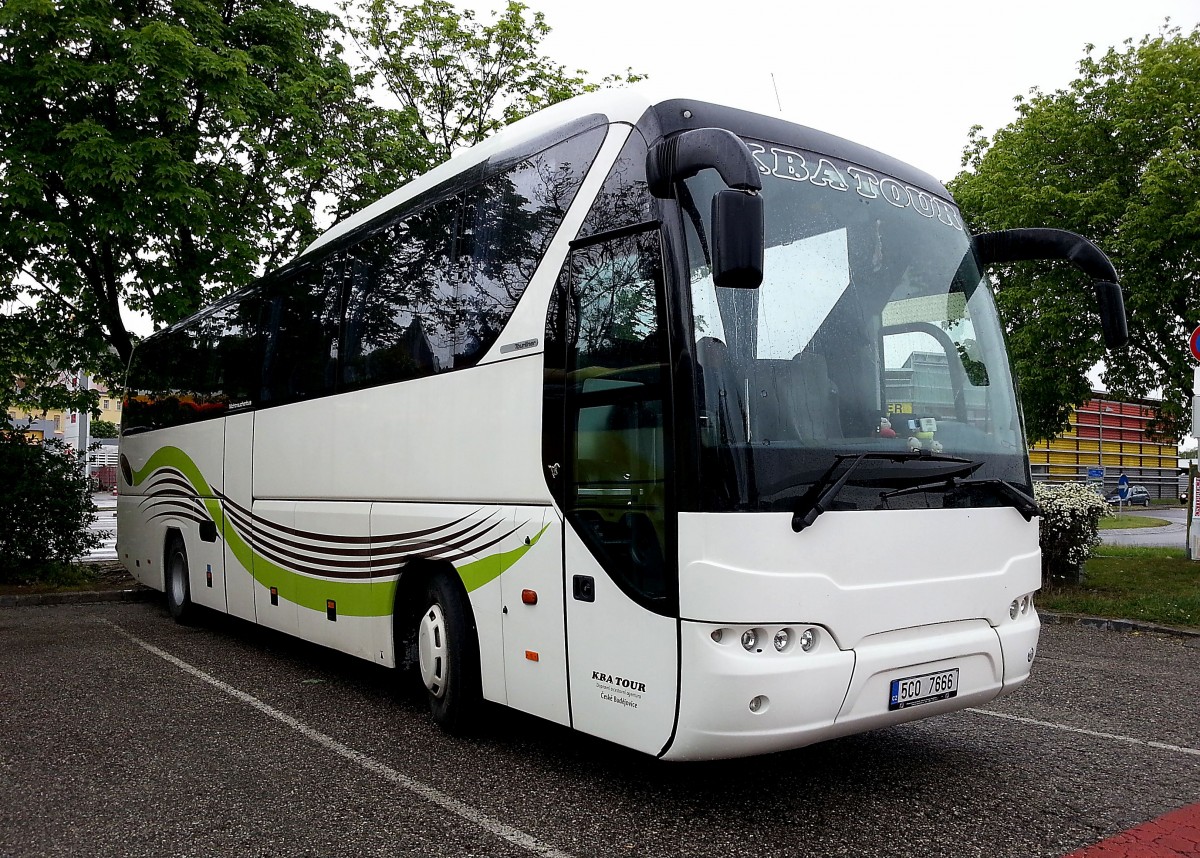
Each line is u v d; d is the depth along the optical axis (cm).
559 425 470
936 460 441
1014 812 434
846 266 455
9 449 1325
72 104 1212
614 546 427
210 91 1240
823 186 461
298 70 1422
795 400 411
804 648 392
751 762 513
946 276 501
